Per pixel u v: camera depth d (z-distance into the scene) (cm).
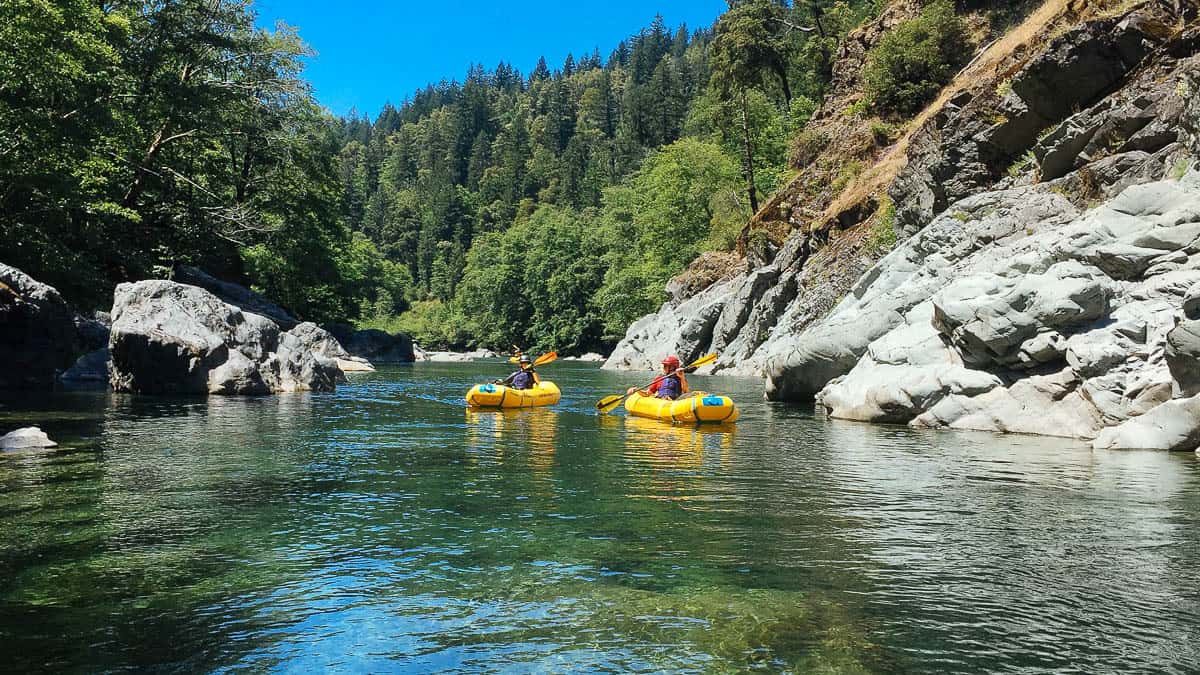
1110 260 1060
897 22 3606
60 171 2153
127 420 1166
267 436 1030
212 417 1230
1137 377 969
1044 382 1080
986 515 589
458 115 15362
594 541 517
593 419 1349
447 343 8944
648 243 5509
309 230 4028
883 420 1251
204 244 3234
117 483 702
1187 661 329
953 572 448
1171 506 616
